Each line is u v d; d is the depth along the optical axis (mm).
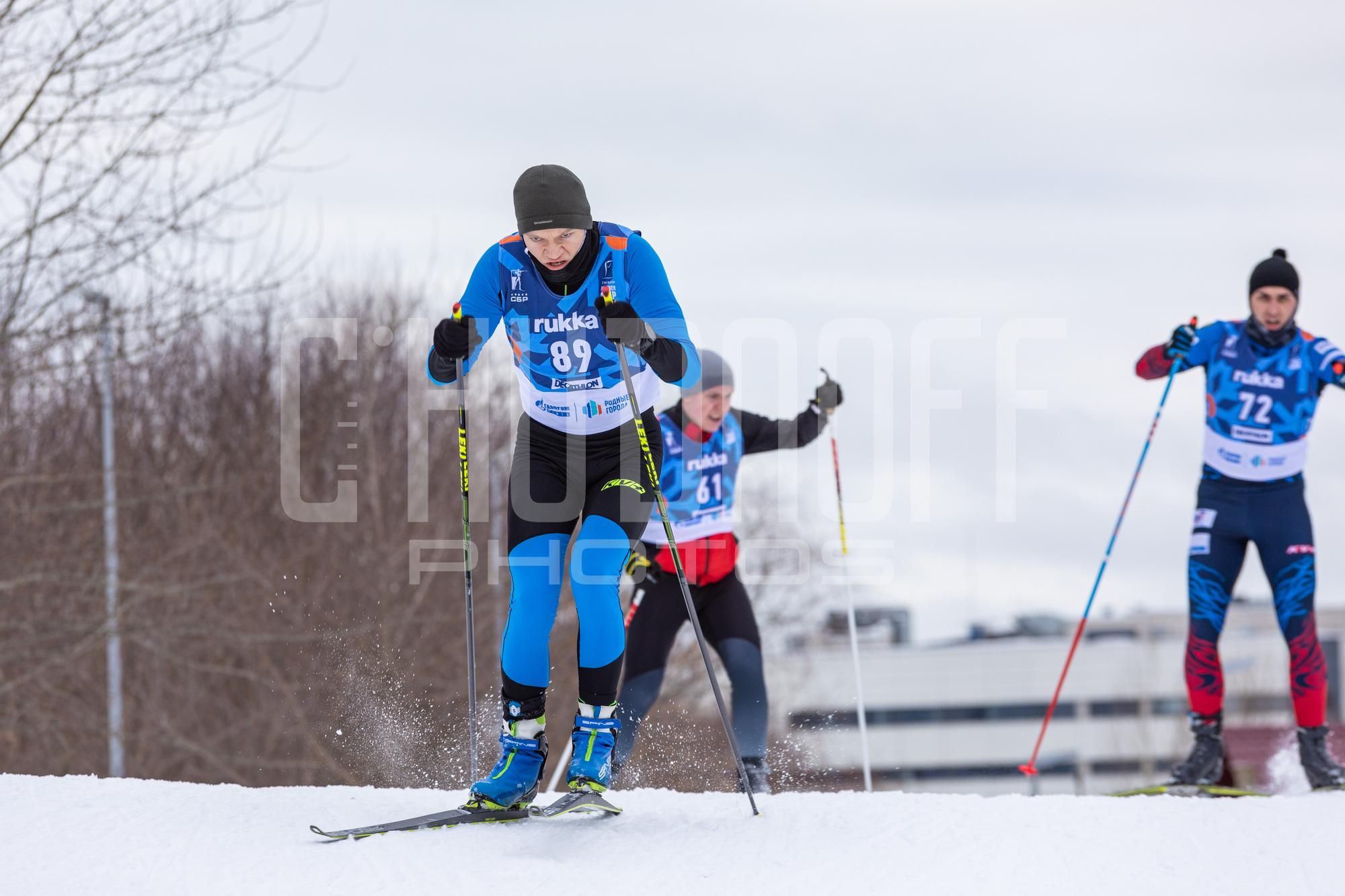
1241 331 16656
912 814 11812
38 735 49281
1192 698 16578
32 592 43500
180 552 47312
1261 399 16422
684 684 52000
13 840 10703
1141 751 120188
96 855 10297
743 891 9664
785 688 67188
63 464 46281
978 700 128875
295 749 49219
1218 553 16609
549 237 10922
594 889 9625
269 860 10156
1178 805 12266
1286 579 16328
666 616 17234
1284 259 16406
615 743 11656
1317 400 16500
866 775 18047
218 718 52281
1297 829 11367
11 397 41875
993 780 126938
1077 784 123188
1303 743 16203
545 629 11375
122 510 48000
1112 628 142125
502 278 11461
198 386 54625
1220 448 16656
